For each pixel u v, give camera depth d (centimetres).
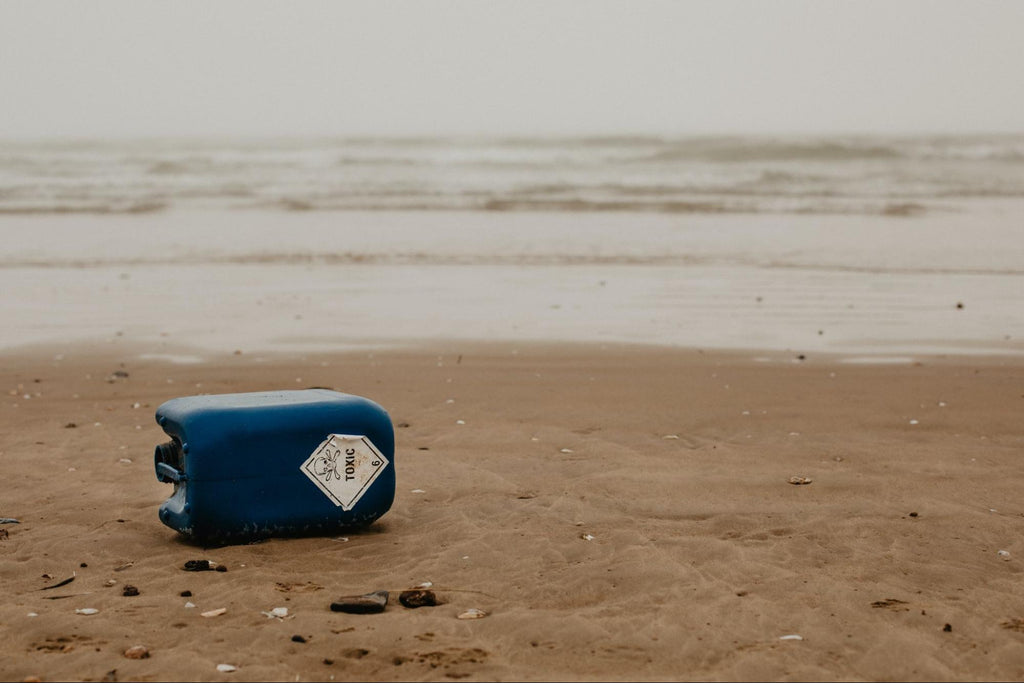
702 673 424
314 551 587
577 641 458
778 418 940
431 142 7900
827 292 1736
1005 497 695
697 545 591
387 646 452
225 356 1224
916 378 1115
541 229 2625
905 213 2962
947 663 436
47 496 698
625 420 932
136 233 2517
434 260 2117
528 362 1198
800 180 4250
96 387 1066
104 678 417
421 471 766
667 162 5353
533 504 682
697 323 1455
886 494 703
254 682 415
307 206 3122
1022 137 9031
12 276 1889
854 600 507
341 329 1405
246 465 589
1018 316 1511
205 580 537
